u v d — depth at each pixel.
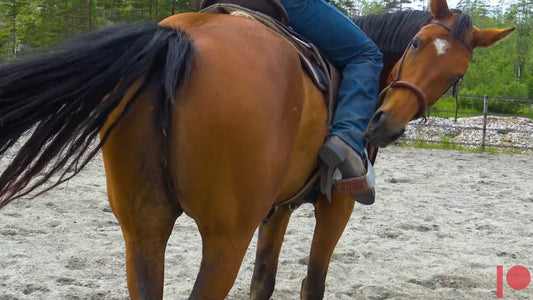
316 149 2.84
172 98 2.19
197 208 2.36
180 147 2.27
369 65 3.09
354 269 4.97
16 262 4.61
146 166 2.31
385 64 3.50
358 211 6.94
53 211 6.13
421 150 12.84
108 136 2.25
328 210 3.29
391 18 3.48
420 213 7.02
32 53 2.18
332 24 3.07
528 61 37.00
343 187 2.97
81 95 2.14
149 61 2.23
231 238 2.40
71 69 2.14
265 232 3.59
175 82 2.22
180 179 2.31
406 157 11.59
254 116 2.32
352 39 3.09
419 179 9.20
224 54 2.37
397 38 3.45
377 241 5.82
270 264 3.62
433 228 6.45
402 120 2.96
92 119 2.15
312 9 3.04
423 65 3.02
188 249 5.23
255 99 2.34
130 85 2.20
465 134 15.84
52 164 2.27
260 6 2.97
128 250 2.45
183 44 2.30
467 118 18.94
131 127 2.29
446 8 3.11
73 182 7.46
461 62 3.07
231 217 2.37
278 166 2.47
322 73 2.91
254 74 2.38
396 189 8.34
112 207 2.49
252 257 5.14
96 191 7.09
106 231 5.61
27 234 5.36
